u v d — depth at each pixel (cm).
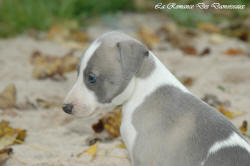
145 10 1434
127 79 434
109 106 454
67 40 1127
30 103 739
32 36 1147
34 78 877
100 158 565
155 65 459
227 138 414
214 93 806
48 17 1255
